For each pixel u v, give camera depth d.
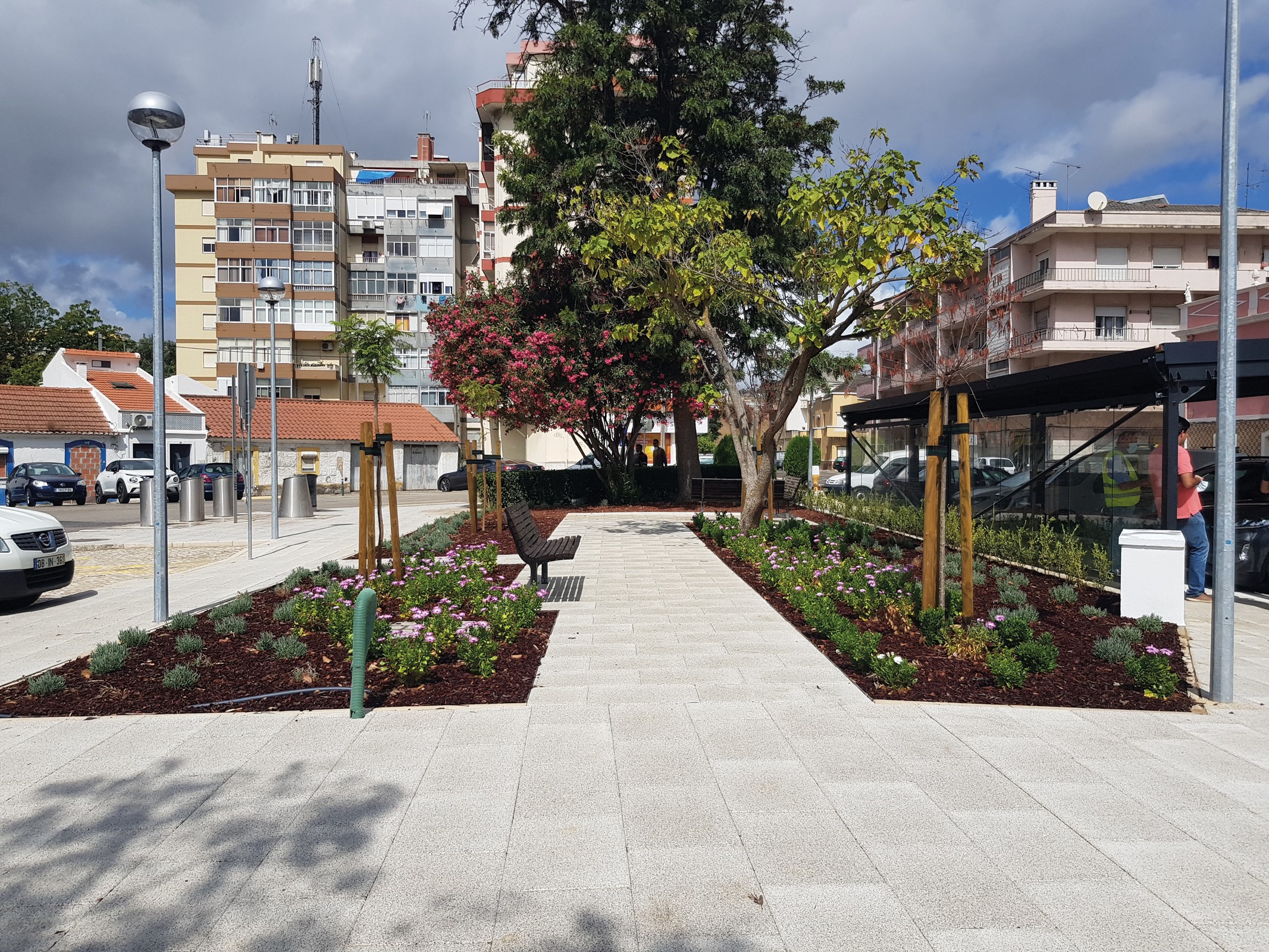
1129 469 9.30
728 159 20.69
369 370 44.16
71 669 5.88
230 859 3.14
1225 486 5.20
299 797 3.68
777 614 7.77
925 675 5.59
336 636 6.59
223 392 48.50
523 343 21.45
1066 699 5.14
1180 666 6.02
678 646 6.49
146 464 31.78
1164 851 3.21
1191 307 26.66
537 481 23.45
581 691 5.26
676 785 3.81
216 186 51.62
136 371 41.53
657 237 12.14
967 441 6.81
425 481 45.03
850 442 19.50
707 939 2.63
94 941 2.62
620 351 21.36
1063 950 2.57
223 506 21.56
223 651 6.31
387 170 63.44
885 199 10.30
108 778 3.91
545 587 9.10
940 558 6.85
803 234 12.17
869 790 3.76
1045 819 3.48
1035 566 10.36
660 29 20.53
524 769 4.00
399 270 54.66
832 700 5.09
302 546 14.66
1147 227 38.47
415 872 3.04
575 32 20.16
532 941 2.62
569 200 19.53
